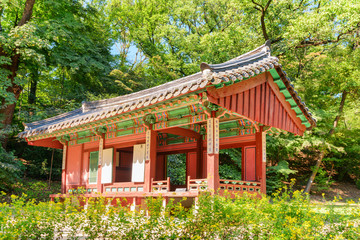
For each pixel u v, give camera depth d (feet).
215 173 29.27
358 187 74.95
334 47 70.44
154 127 35.76
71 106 70.13
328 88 71.87
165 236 18.99
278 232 18.44
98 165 42.34
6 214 21.94
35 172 67.51
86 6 78.69
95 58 81.56
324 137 67.77
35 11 73.61
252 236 19.95
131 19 106.42
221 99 27.61
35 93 79.00
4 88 57.16
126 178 47.55
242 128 38.58
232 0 82.74
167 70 93.20
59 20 69.51
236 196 25.59
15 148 72.28
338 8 61.21
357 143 72.59
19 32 56.49
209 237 19.53
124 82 85.46
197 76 38.19
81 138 47.01
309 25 63.93
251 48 78.48
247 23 82.69
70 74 76.07
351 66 65.05
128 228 20.57
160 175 46.60
